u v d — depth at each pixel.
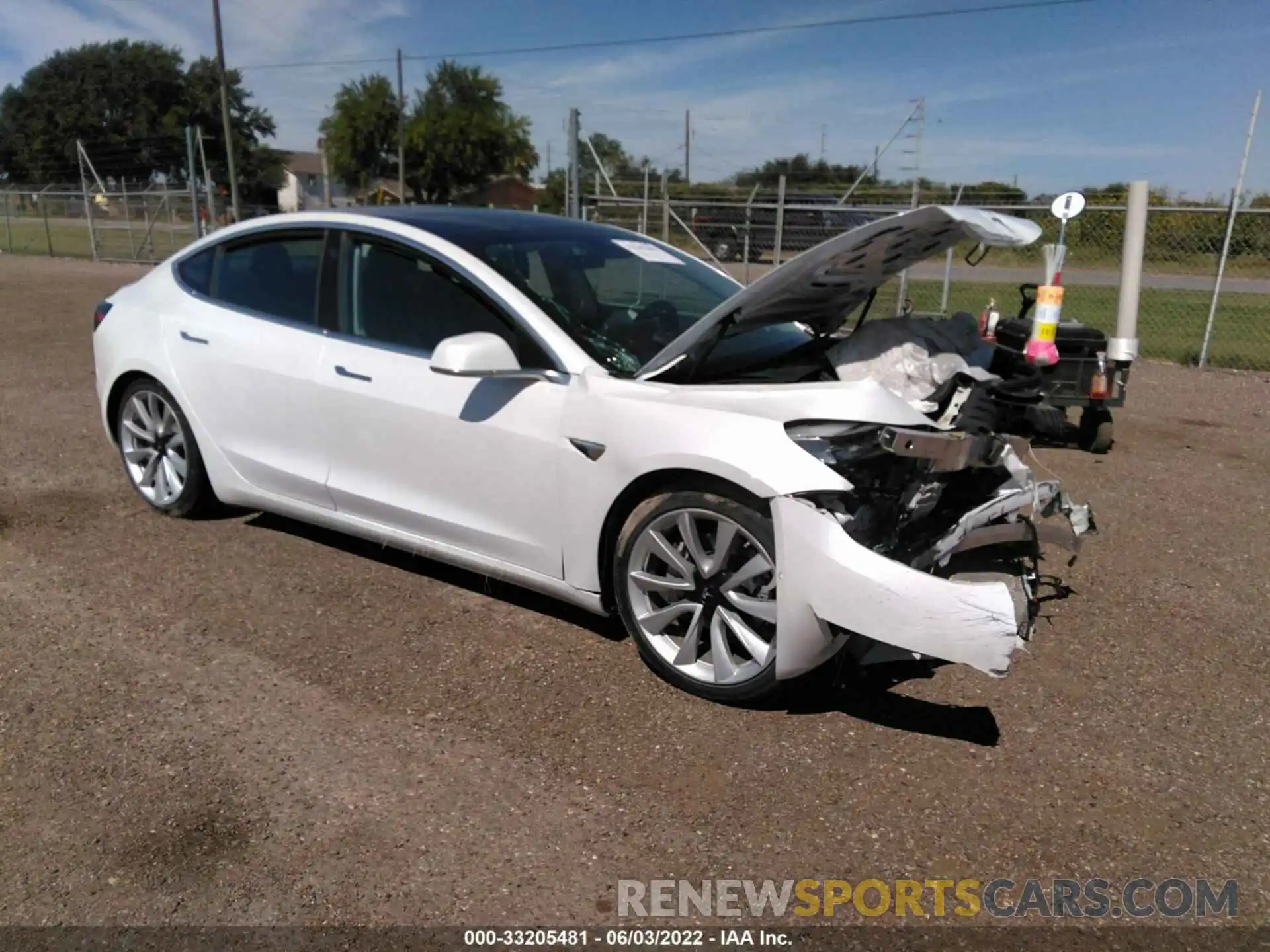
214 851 2.65
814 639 3.13
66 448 6.41
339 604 4.12
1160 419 8.11
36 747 3.10
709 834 2.76
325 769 3.01
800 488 3.08
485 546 3.86
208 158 66.19
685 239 18.95
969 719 3.37
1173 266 13.95
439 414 3.82
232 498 4.70
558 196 37.09
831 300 3.88
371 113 47.84
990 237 3.02
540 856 2.66
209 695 3.41
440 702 3.39
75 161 68.12
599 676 3.59
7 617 3.97
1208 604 4.35
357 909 2.46
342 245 4.21
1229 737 3.30
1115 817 2.87
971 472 3.69
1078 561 4.83
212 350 4.55
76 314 13.36
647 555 3.47
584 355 3.60
